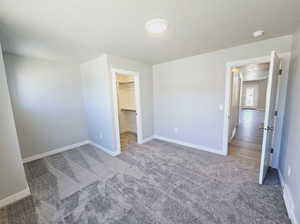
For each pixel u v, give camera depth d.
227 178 2.18
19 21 1.58
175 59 3.44
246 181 2.09
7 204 1.77
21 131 2.87
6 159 1.75
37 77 3.04
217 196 1.81
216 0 1.30
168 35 2.05
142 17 1.57
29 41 2.14
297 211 1.35
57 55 2.87
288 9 1.46
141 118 3.82
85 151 3.42
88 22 1.65
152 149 3.42
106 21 1.64
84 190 1.99
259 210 1.58
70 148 3.64
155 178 2.23
